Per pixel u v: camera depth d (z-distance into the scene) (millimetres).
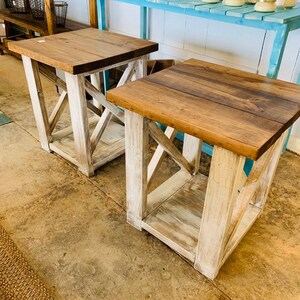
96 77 2402
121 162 2258
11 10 3961
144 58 2023
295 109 1216
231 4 1750
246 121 1124
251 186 1408
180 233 1569
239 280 1447
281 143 1501
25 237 1650
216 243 1318
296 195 1960
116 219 1774
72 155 2174
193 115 1157
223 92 1344
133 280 1446
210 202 1241
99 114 2344
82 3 3471
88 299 1363
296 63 2104
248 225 1636
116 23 3254
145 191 1577
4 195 1930
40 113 2162
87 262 1527
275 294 1390
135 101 1255
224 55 2455
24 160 2254
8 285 1387
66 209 1837
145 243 1631
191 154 1944
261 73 2291
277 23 1499
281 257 1561
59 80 2145
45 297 1353
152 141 2516
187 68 1607
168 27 2750
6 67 3939
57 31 3027
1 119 2771
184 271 1488
